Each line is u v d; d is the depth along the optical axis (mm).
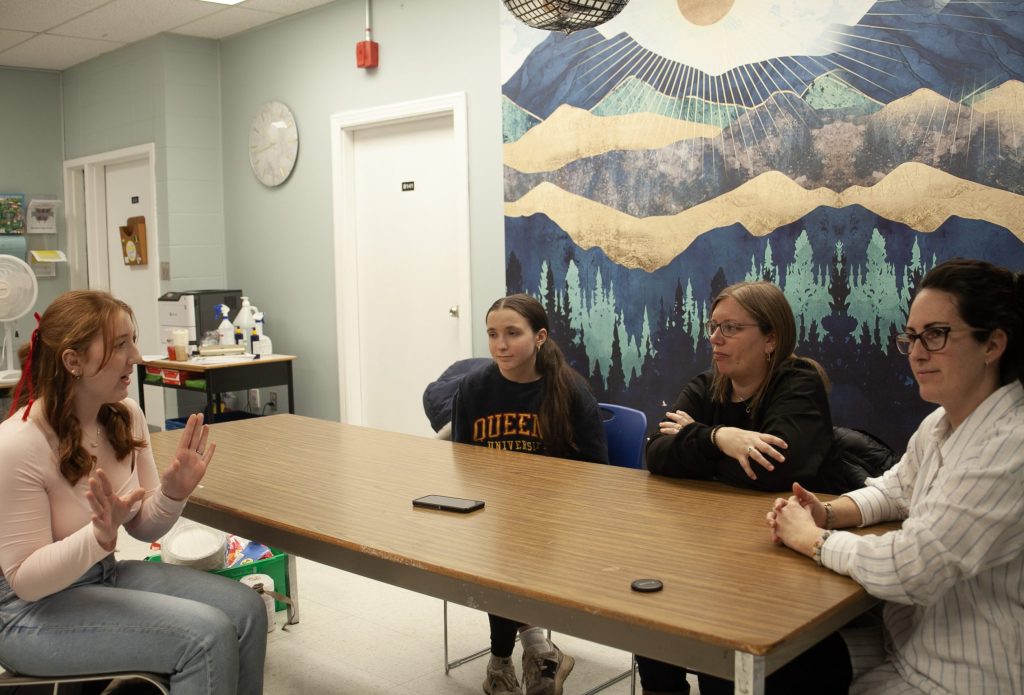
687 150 3908
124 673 1785
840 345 3555
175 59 6113
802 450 1991
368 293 5559
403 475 2314
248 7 5453
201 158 6289
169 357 5406
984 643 1427
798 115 3588
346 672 2738
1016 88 3066
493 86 4625
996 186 3129
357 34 5281
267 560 3006
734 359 2117
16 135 7141
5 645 1810
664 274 4035
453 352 5105
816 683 1703
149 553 3818
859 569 1455
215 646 1768
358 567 1780
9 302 4551
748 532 1770
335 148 5480
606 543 1716
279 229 5992
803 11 3535
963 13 3156
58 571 1695
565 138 4309
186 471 1932
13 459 1732
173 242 6188
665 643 1337
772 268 3713
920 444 1718
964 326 1443
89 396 1859
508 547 1704
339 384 5668
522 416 2645
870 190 3428
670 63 3928
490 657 2826
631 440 2734
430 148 5094
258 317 5668
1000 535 1373
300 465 2453
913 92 3293
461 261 4867
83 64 6941
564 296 4398
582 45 4203
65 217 7367
